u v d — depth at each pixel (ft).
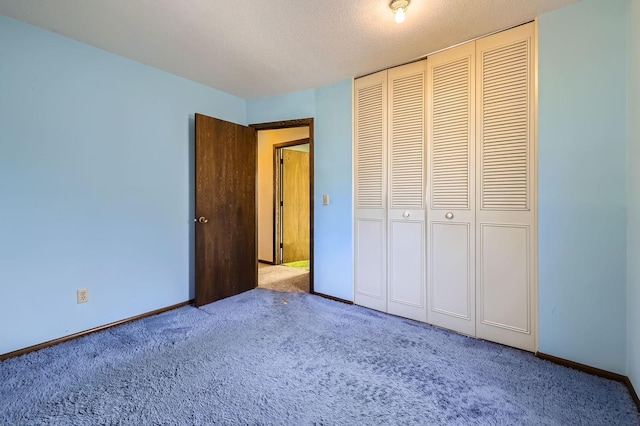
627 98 5.54
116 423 4.58
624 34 5.58
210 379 5.71
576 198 6.08
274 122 11.49
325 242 10.75
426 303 8.43
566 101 6.16
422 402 5.08
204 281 9.98
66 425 4.53
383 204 9.30
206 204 10.01
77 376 5.79
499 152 7.10
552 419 4.67
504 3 6.01
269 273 14.62
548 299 6.42
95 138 7.82
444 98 8.01
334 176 10.45
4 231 6.46
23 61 6.65
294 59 8.50
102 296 8.00
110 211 8.14
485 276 7.36
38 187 6.89
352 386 5.51
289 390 5.40
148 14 6.32
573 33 6.05
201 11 6.22
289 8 6.11
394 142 9.04
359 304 9.91
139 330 7.94
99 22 6.63
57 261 7.21
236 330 7.94
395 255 9.05
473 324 7.57
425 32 7.10
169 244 9.57
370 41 7.50
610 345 5.75
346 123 10.09
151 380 5.67
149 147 9.00
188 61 8.62
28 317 6.79
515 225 6.90
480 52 7.35
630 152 5.45
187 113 10.00
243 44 7.63
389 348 6.96
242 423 4.59
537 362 6.33
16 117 6.57
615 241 5.69
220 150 10.49
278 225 16.85
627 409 4.88
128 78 8.46
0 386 5.46
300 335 7.64
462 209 7.73
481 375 5.85
